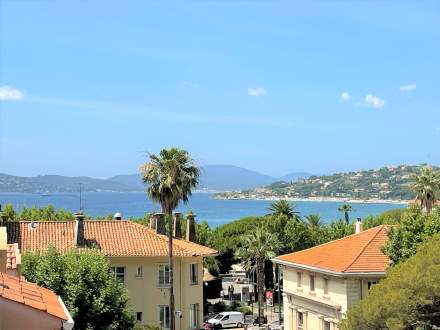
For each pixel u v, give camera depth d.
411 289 29.17
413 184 87.56
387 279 32.41
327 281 52.09
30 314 14.56
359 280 48.88
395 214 100.56
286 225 95.88
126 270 58.50
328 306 51.25
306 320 56.03
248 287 90.44
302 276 56.69
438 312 29.36
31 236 57.59
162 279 59.72
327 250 55.97
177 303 60.09
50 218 84.50
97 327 38.91
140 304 58.72
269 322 75.94
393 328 28.47
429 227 45.53
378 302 29.95
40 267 39.31
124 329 40.00
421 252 32.28
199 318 61.91
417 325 29.70
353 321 31.77
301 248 94.12
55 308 15.77
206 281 89.81
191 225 70.50
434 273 28.91
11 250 24.81
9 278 18.36
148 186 55.66
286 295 60.06
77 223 57.69
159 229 67.38
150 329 48.38
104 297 39.19
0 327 14.34
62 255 41.47
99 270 39.94
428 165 89.69
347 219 128.00
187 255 59.50
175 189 54.91
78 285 38.62
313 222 118.12
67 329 14.97
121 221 62.81
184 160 56.19
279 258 61.19
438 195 86.06
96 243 58.50
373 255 50.72
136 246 59.16
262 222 107.62
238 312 73.56
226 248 104.38
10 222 59.19
